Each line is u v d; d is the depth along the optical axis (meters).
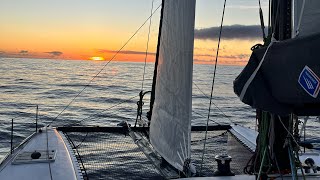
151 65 179.12
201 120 24.19
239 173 5.55
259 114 3.70
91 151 6.66
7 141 17.62
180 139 4.45
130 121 24.80
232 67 162.88
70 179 4.67
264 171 3.74
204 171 5.90
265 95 2.81
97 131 8.10
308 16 2.79
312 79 2.34
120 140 7.55
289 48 2.51
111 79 87.50
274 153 3.68
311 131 17.31
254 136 7.97
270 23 3.61
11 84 63.00
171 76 4.68
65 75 101.12
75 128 8.18
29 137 7.14
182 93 4.37
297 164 3.56
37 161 5.30
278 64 2.64
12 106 34.59
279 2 3.41
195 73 122.94
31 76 90.81
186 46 4.27
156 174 5.46
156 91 5.34
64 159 5.54
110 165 5.91
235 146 7.28
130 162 6.03
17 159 5.33
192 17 4.20
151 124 5.49
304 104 2.67
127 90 56.22
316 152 5.86
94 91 53.47
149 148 6.81
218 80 86.75
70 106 36.12
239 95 2.87
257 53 2.88
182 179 4.14
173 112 4.62
